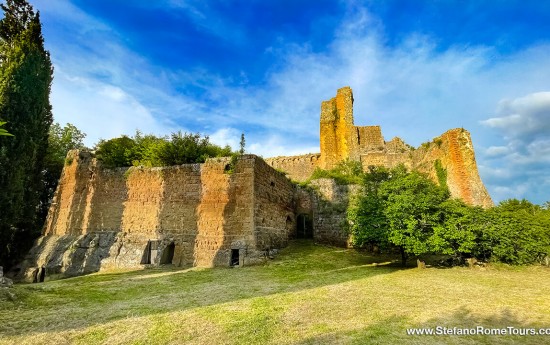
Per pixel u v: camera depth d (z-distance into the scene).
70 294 9.99
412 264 15.05
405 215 13.56
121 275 15.23
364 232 14.15
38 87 20.00
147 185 19.97
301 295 8.95
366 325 6.17
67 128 35.47
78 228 21.33
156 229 18.75
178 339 5.63
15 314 7.43
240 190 17.34
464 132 22.92
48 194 27.98
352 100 39.06
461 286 9.93
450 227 13.29
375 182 18.58
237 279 12.18
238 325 6.30
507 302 7.92
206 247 17.05
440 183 24.52
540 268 13.42
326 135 38.12
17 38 20.09
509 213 15.15
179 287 11.08
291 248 20.06
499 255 13.82
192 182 18.70
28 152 19.17
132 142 24.11
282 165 39.97
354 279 11.38
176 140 21.39
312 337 5.55
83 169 22.73
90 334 5.98
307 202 24.59
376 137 37.06
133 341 5.59
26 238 22.47
